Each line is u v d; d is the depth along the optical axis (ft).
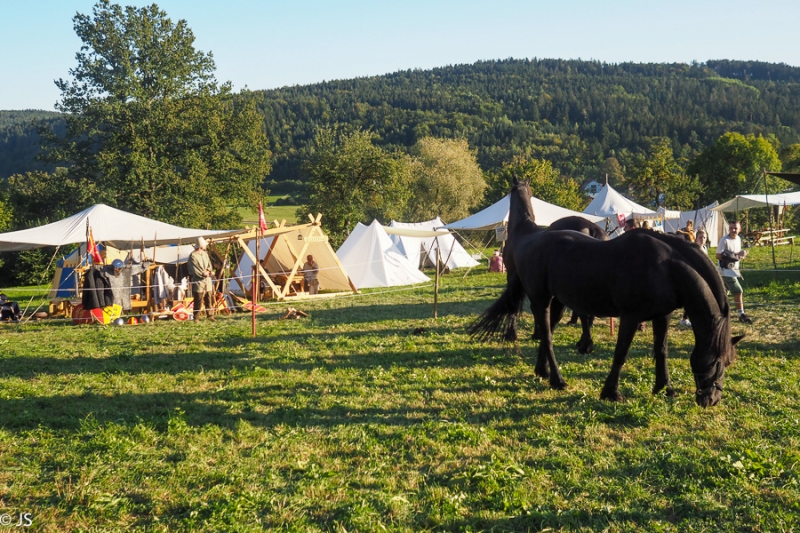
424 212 174.29
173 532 13.57
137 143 129.18
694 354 20.57
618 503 14.46
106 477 16.33
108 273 51.26
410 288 68.69
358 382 26.50
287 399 24.08
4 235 53.83
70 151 133.69
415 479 16.15
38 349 36.91
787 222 130.82
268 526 13.82
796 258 82.48
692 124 499.51
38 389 26.27
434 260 91.81
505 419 20.94
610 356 30.09
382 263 74.08
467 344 34.12
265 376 28.27
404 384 25.98
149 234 55.88
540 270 24.38
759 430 18.95
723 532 12.99
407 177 148.97
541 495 14.92
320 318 48.06
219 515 14.01
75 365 31.86
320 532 13.46
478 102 622.13
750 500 14.28
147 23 135.54
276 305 59.57
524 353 31.53
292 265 70.90
